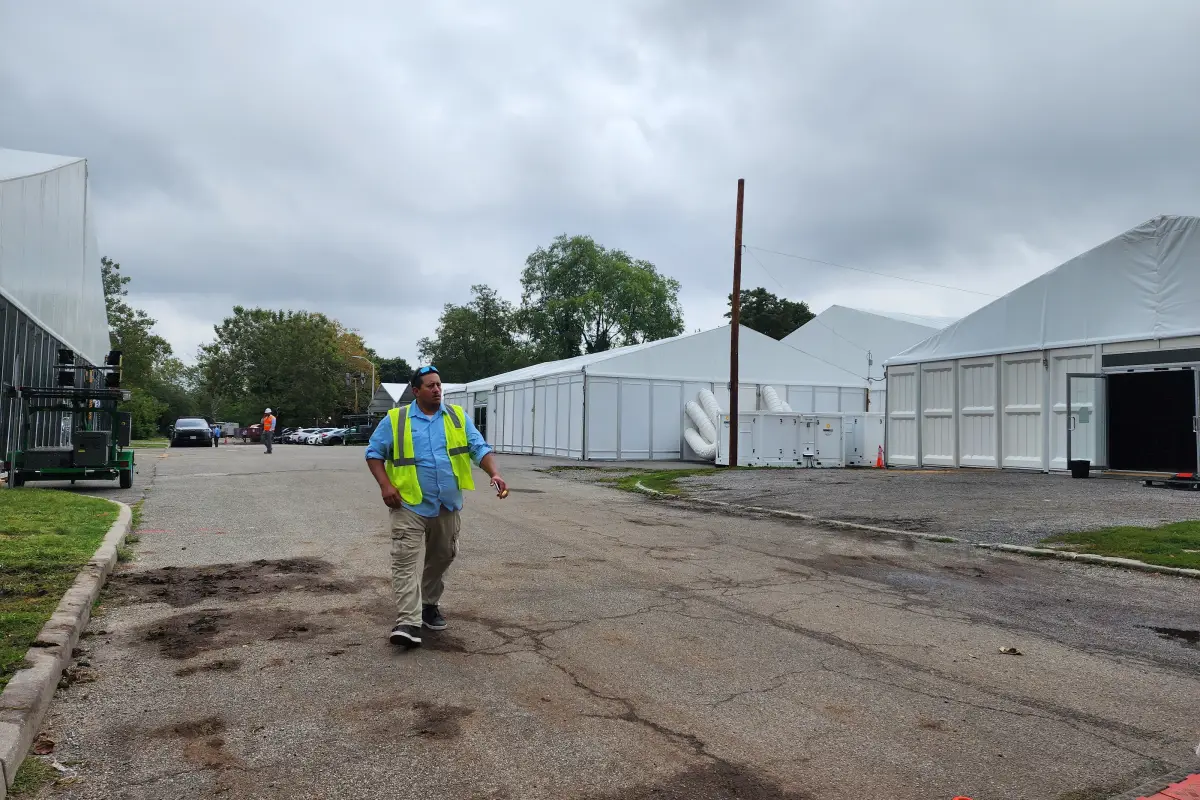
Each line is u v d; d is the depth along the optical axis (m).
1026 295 18.67
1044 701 4.51
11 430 17.20
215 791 3.27
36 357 19.97
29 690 3.92
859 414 24.86
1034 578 7.77
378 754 3.65
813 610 6.50
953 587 7.40
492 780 3.41
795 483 16.33
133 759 3.56
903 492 14.04
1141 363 15.38
